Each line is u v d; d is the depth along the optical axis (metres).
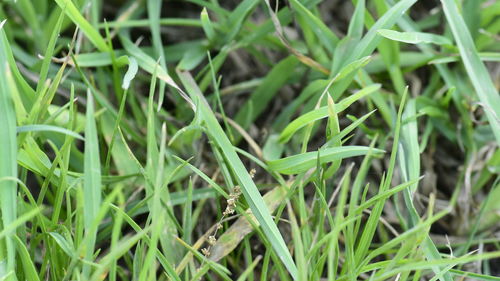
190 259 0.42
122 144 0.48
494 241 0.47
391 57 0.50
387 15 0.45
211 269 0.44
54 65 0.51
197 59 0.50
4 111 0.38
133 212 0.44
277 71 0.51
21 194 0.42
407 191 0.43
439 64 0.50
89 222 0.37
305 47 0.51
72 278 0.40
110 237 0.46
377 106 0.50
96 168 0.37
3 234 0.35
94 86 0.49
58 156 0.40
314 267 0.41
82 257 0.38
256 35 0.50
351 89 0.50
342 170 0.50
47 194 0.46
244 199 0.44
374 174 0.50
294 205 0.48
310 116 0.44
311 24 0.49
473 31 0.51
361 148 0.41
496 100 0.45
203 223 0.49
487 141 0.50
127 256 0.45
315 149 0.51
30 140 0.41
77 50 0.47
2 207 0.38
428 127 0.50
